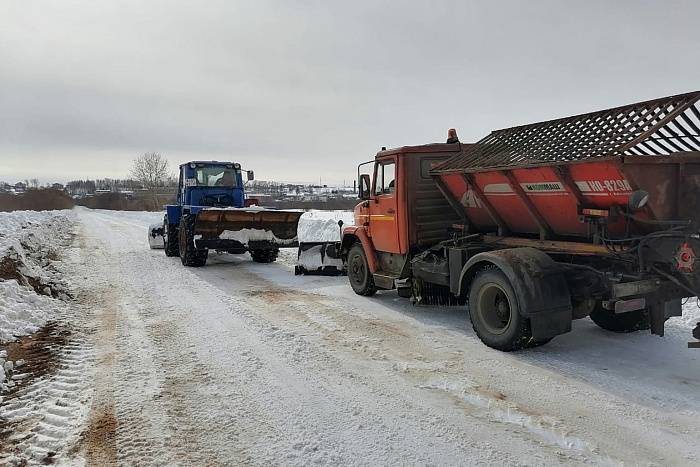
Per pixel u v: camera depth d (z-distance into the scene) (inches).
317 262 410.0
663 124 172.4
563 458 123.9
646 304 194.1
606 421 142.9
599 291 196.7
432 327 247.8
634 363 190.9
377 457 125.0
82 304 298.2
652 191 178.7
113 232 877.2
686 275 183.5
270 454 126.9
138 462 123.3
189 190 525.7
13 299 256.5
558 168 191.8
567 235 217.6
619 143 175.3
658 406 152.6
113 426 142.2
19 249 385.7
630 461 121.8
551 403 155.6
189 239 453.1
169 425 142.8
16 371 184.5
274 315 272.2
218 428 140.9
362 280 328.8
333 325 251.6
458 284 238.4
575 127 209.5
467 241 258.5
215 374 182.5
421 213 283.9
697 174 188.2
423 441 132.9
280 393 165.2
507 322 208.2
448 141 302.4
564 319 197.5
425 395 163.2
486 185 233.1
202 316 269.3
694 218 187.8
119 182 3981.3
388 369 187.5
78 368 188.1
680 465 120.0
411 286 282.7
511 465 121.0
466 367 188.9
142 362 195.3
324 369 187.6
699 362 191.0
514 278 195.6
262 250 493.7
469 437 135.0
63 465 122.1
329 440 133.6
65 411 151.6
